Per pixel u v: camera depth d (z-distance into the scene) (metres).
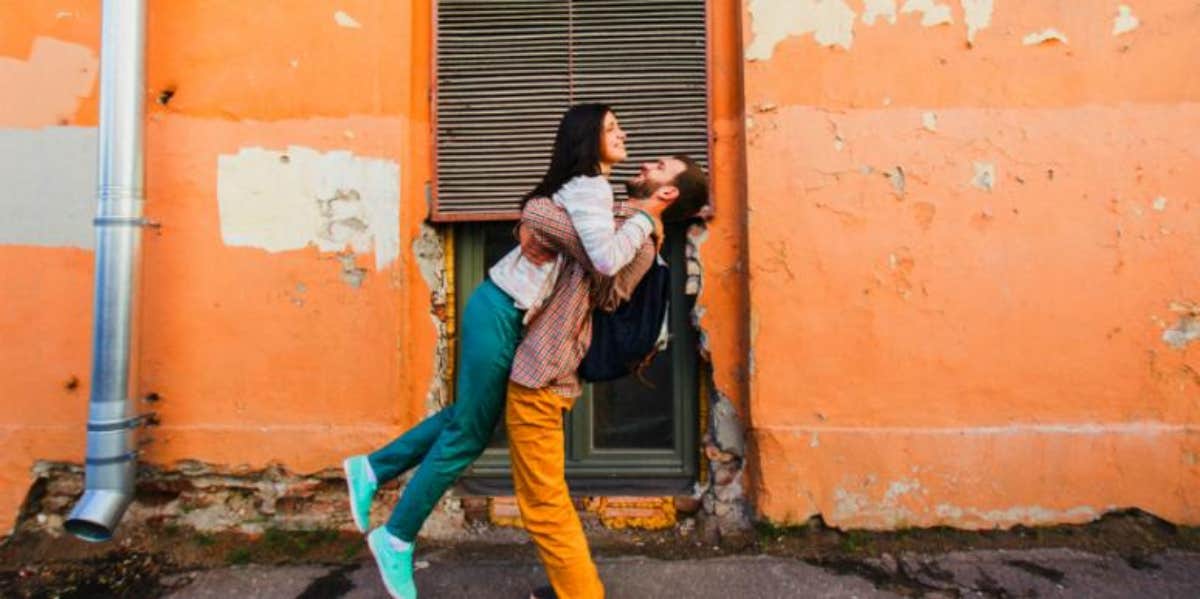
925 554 2.78
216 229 3.00
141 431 2.95
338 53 3.02
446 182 3.11
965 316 2.93
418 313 3.09
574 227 2.00
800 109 2.97
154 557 2.85
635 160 3.10
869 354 2.93
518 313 2.12
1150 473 2.86
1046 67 2.95
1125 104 2.94
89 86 3.02
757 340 2.94
